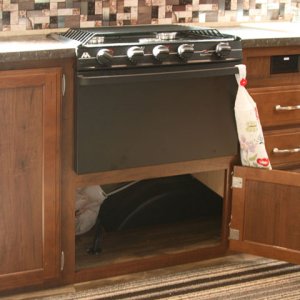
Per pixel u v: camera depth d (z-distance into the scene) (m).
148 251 2.69
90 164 2.27
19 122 2.14
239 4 3.07
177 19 2.95
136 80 2.20
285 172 2.44
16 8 2.62
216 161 2.52
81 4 2.74
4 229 2.24
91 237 2.81
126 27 2.69
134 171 2.38
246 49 2.44
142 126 2.31
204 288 2.44
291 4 3.20
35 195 2.24
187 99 2.36
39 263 2.33
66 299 2.34
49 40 2.40
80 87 2.16
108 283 2.46
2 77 2.06
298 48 2.54
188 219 3.02
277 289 2.44
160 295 2.39
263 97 2.53
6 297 2.34
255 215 2.54
